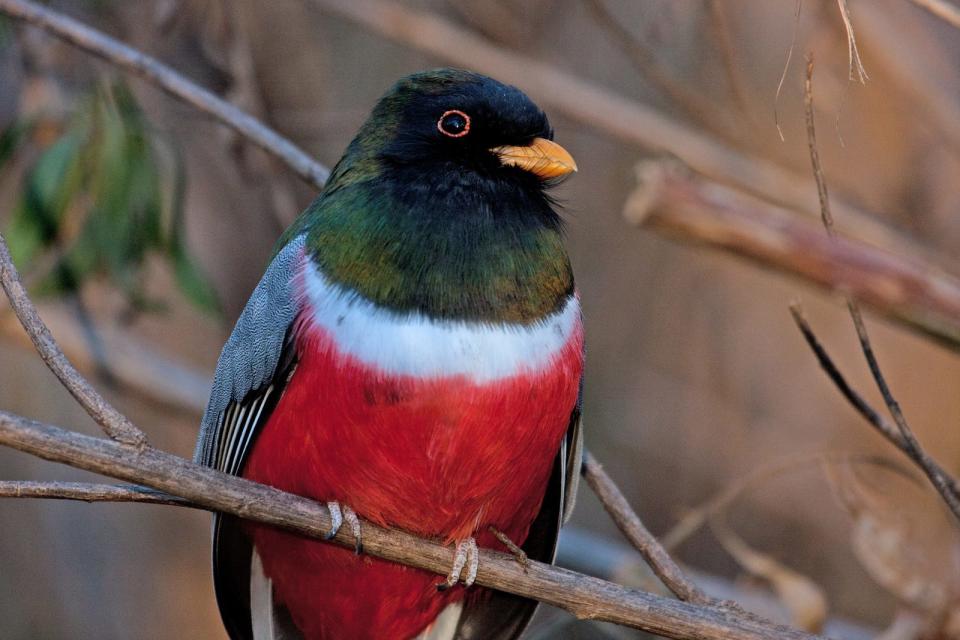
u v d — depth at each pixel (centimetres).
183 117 1249
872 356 823
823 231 1040
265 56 1305
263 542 886
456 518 830
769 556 1305
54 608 1292
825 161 1329
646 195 1046
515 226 836
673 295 1377
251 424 849
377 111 895
